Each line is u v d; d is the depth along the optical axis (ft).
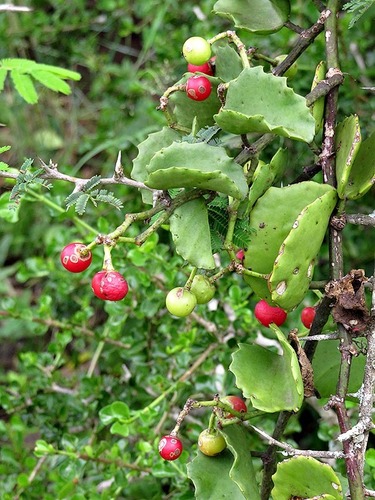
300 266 1.22
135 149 2.92
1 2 3.43
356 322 1.25
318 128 1.36
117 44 3.30
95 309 2.77
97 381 2.19
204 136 1.27
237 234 1.26
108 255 1.19
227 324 2.06
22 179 1.26
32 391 2.22
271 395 1.23
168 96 1.38
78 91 3.51
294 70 1.55
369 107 2.34
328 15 1.41
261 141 1.32
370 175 1.31
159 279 2.12
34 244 3.23
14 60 2.13
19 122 3.46
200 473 1.31
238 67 1.41
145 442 1.91
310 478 1.16
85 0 3.46
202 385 2.00
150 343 2.19
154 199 1.29
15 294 3.32
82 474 2.02
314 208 1.19
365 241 2.37
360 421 1.19
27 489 2.08
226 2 1.51
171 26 2.95
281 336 1.23
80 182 1.24
